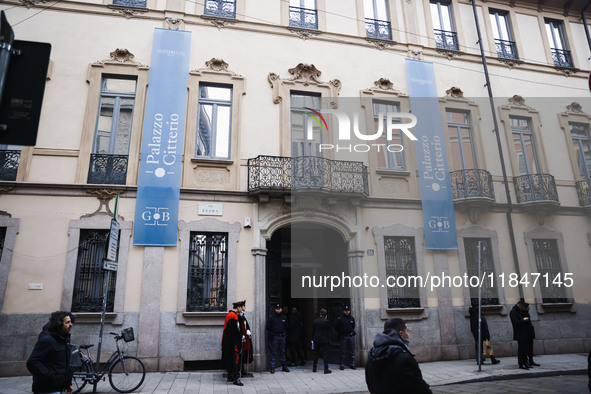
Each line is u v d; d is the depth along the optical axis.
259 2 12.38
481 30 14.30
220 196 10.44
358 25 13.06
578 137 14.05
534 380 8.01
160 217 9.89
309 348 12.91
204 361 9.44
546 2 15.26
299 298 13.55
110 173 10.13
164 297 9.51
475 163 12.82
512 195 12.59
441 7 14.31
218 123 11.23
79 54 10.72
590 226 12.77
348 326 9.89
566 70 14.61
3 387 7.48
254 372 9.36
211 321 9.53
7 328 8.73
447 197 11.83
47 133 10.02
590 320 11.91
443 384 7.75
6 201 9.37
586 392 6.73
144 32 11.24
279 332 9.53
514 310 9.17
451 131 13.02
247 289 10.00
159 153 10.30
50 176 9.77
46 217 9.47
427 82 12.92
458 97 13.22
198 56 11.43
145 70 10.95
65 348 4.17
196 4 11.82
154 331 9.24
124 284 9.40
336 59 12.50
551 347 11.42
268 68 11.82
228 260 10.07
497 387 7.42
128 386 7.22
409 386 2.80
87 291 9.42
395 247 11.38
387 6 13.72
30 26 10.62
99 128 10.55
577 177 13.38
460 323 11.02
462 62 13.65
